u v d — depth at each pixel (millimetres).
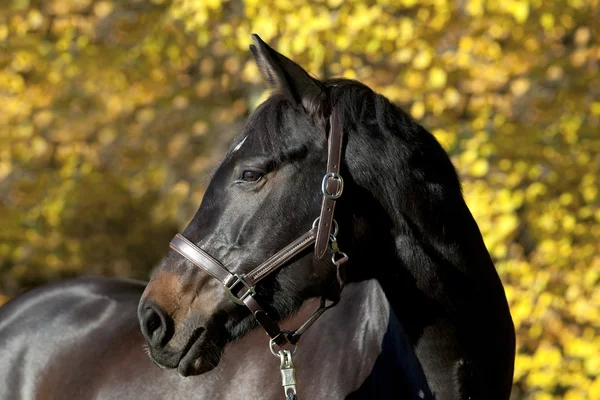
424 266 3305
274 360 3938
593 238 8289
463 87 8578
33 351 4852
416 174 3266
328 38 8133
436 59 8219
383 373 3572
